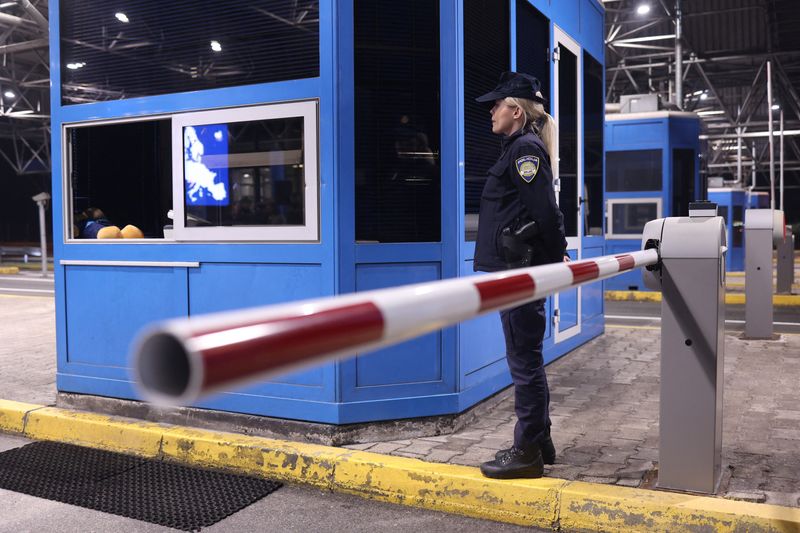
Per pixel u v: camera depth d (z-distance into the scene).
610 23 20.52
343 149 4.21
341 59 4.18
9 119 30.27
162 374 0.74
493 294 1.36
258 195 4.50
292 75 4.36
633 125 13.37
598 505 3.27
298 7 4.32
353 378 4.26
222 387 0.77
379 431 4.31
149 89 4.85
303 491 3.84
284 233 4.38
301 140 4.34
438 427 4.44
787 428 4.57
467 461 3.90
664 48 19.86
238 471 4.10
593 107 7.92
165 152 5.22
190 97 4.66
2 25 16.09
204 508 3.59
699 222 3.26
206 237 4.62
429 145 4.44
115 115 4.92
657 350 7.47
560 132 6.81
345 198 4.22
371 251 4.29
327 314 0.92
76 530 3.34
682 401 3.35
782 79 23.30
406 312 1.06
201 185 4.66
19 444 4.70
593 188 7.91
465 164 4.75
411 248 4.38
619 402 5.30
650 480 3.59
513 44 5.53
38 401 5.33
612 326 9.36
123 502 3.66
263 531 3.32
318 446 4.11
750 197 23.47
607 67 23.81
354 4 4.23
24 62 23.00
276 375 0.85
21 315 11.29
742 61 22.38
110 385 4.93
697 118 13.38
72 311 5.09
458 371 4.51
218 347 0.76
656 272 3.35
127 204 5.30
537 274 1.66
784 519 3.00
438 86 4.43
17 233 40.72
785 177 39.78
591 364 6.75
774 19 19.30
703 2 18.94
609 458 3.97
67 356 5.10
